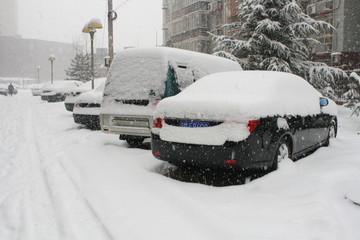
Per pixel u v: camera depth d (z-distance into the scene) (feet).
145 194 14.05
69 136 30.04
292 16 48.83
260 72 18.54
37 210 13.35
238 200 12.90
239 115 14.26
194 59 24.20
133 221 11.64
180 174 17.89
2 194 15.30
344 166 16.24
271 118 15.40
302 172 15.89
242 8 51.96
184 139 15.10
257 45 48.62
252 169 14.74
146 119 21.27
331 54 75.51
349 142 23.68
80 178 16.90
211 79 18.42
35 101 88.28
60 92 76.54
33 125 38.78
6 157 22.29
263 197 13.05
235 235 10.11
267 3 49.47
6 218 12.76
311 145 20.33
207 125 14.74
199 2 127.65
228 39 49.08
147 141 26.71
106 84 23.36
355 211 11.68
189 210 12.06
